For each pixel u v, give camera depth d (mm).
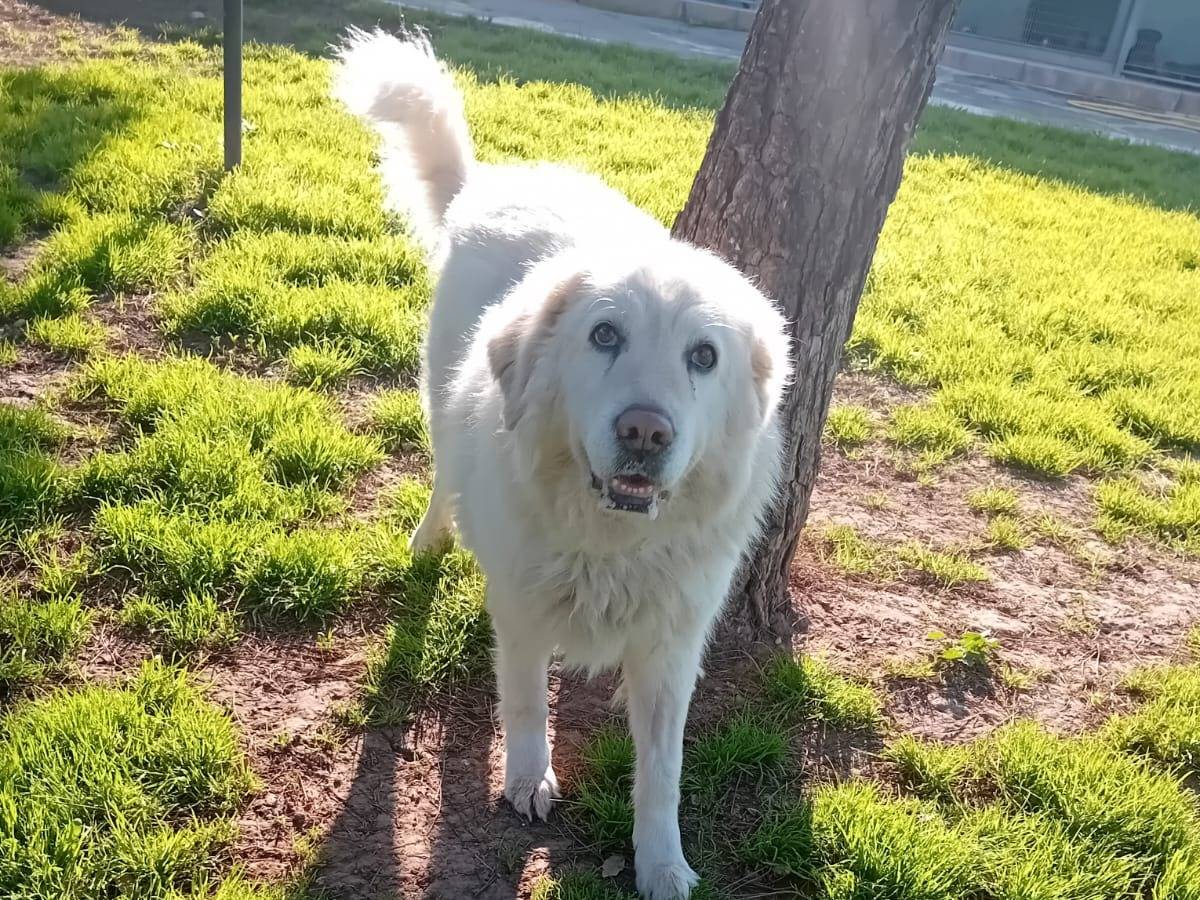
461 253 3527
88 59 8820
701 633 2779
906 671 3537
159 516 3582
